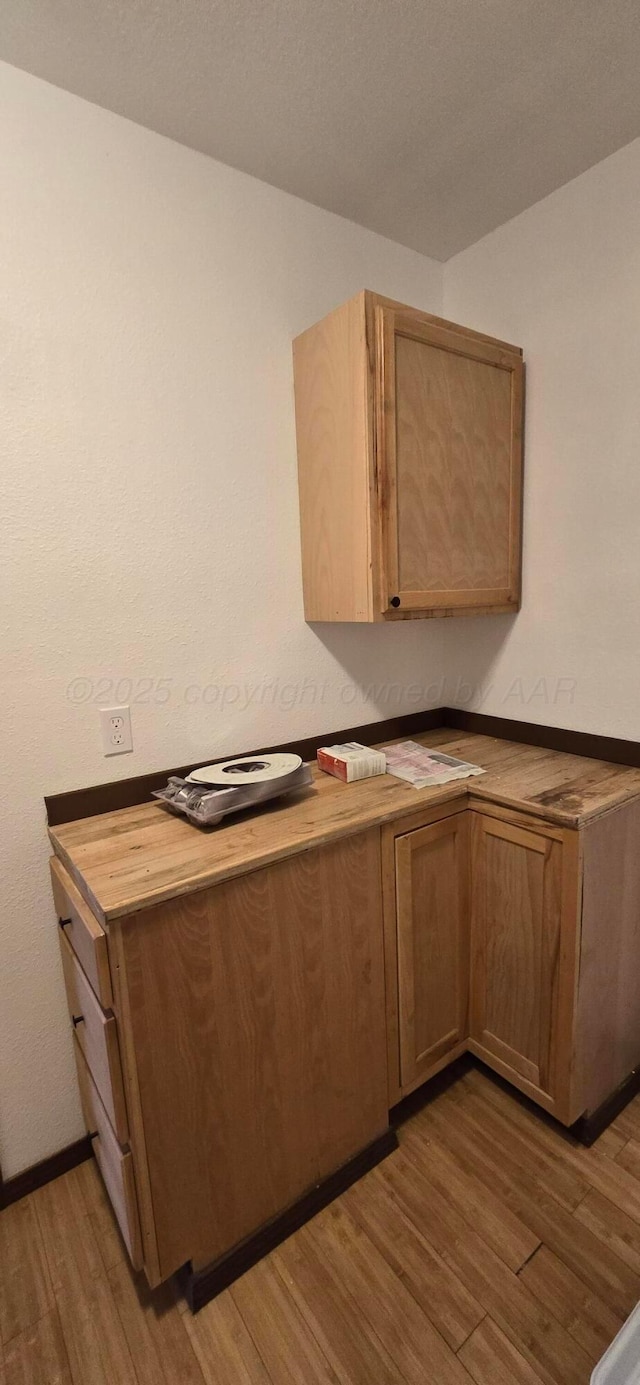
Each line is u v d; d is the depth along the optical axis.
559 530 1.60
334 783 1.45
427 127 1.26
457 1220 1.19
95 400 1.21
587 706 1.61
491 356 1.50
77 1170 1.36
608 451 1.46
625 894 1.37
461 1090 1.53
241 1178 1.10
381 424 1.29
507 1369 0.96
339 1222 1.20
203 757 1.47
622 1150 1.34
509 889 1.37
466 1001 1.52
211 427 1.38
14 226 1.09
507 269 1.63
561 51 1.09
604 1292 1.06
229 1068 1.05
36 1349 1.02
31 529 1.17
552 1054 1.32
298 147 1.30
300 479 1.53
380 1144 1.33
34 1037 1.29
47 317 1.14
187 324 1.32
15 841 1.22
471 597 1.56
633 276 1.36
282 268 1.46
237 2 0.98
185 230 1.29
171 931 0.95
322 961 1.17
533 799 1.30
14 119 1.07
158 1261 1.01
